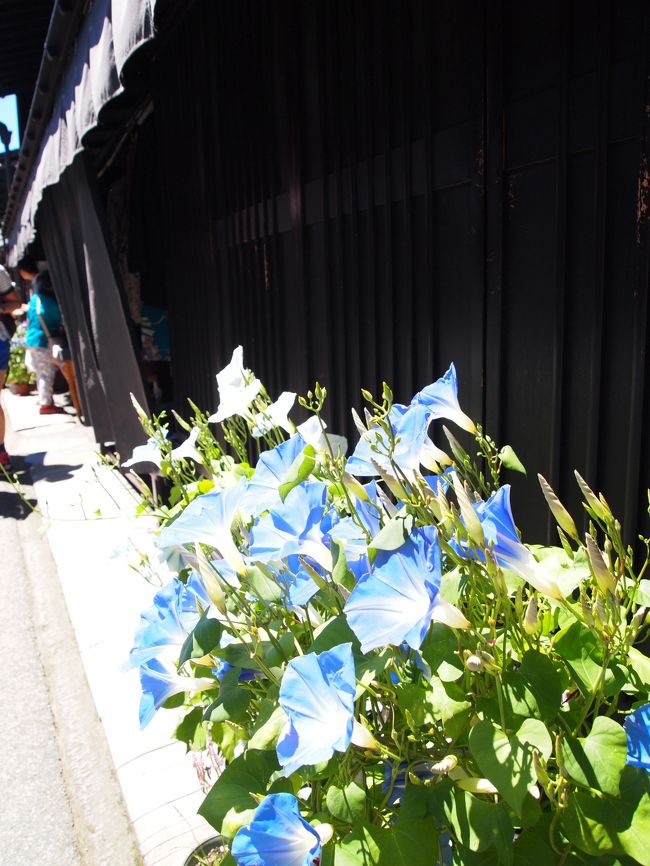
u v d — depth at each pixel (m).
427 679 1.27
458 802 1.16
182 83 5.05
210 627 1.40
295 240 3.59
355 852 1.15
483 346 2.41
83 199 5.59
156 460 2.02
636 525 1.93
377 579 1.18
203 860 1.85
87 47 3.84
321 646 1.34
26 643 3.93
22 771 2.90
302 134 3.43
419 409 1.33
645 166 1.77
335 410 3.43
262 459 1.49
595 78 1.92
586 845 1.09
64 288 7.73
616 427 1.96
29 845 2.51
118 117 6.42
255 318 4.25
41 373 10.51
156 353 7.55
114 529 5.30
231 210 4.45
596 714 1.20
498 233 2.29
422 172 2.63
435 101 2.53
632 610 1.43
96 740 3.04
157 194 6.87
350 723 1.10
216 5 4.25
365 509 1.45
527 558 1.20
